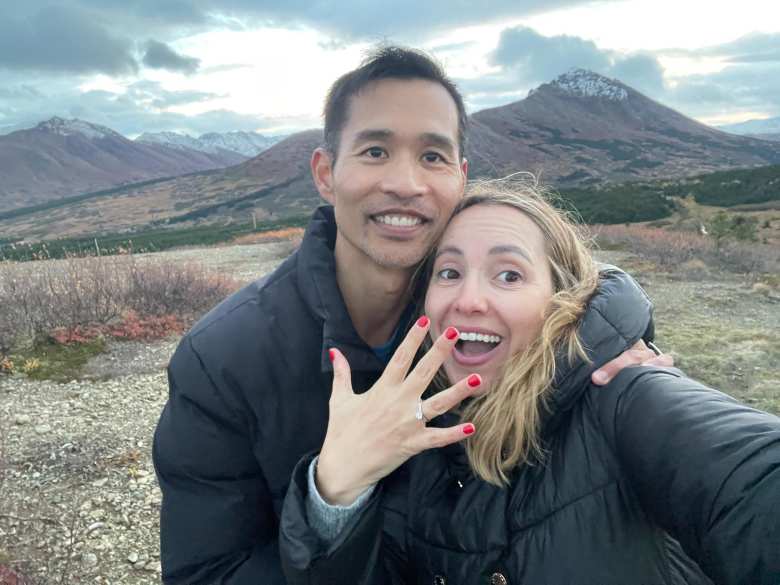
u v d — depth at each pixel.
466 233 0.63
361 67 0.65
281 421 0.67
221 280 4.59
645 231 8.80
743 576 0.41
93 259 4.29
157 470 0.69
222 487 0.67
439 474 0.60
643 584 0.51
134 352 3.17
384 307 0.71
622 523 0.52
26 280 3.51
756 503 0.40
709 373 2.61
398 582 0.64
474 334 0.61
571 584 0.51
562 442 0.55
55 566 1.35
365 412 0.54
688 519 0.44
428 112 0.64
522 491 0.56
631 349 0.59
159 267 4.32
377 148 0.64
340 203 0.67
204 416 0.66
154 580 1.34
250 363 0.66
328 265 0.68
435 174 0.65
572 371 0.56
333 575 0.53
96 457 1.92
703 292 4.70
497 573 0.55
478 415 0.58
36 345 3.10
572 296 0.60
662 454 0.47
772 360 2.74
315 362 0.68
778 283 4.98
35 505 1.61
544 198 0.72
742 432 0.43
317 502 0.54
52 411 2.36
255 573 0.65
